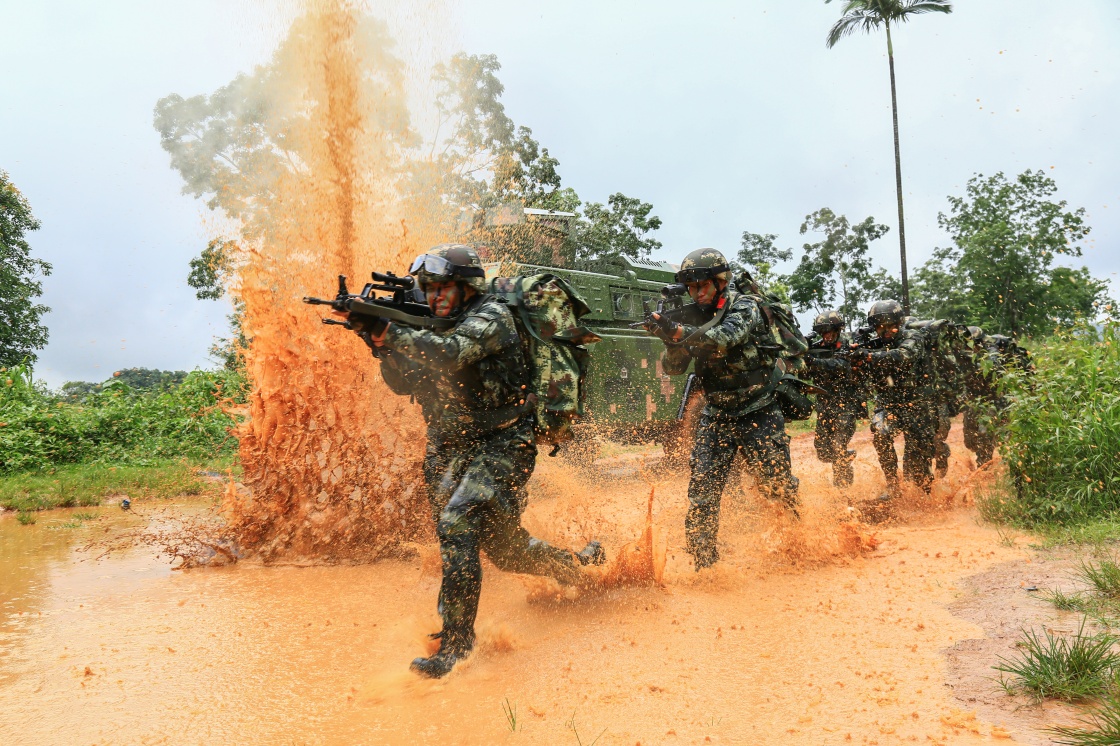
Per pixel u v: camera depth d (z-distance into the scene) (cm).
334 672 361
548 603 464
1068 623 361
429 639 373
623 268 1038
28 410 1269
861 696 308
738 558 563
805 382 576
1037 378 675
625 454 1185
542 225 959
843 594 459
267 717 311
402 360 397
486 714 309
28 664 373
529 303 414
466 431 398
